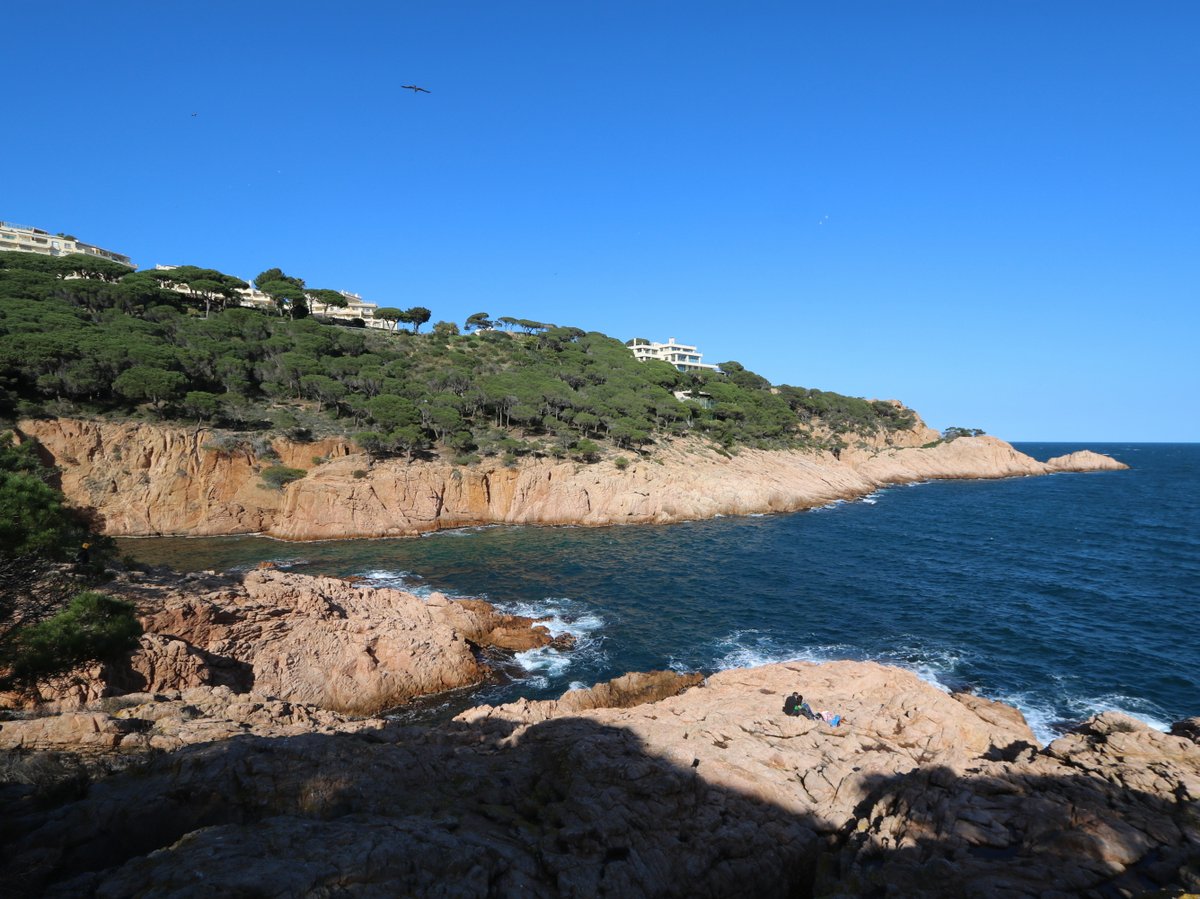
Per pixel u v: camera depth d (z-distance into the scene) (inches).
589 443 3014.3
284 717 744.3
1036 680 1126.4
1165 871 383.6
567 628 1409.9
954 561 2087.8
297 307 4151.1
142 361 2495.1
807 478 3673.7
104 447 2297.0
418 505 2586.1
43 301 2856.8
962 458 5196.9
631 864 414.0
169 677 834.8
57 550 495.2
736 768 565.0
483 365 4020.7
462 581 1795.0
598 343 5236.2
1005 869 393.1
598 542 2365.9
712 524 2790.4
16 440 2129.7
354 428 2817.4
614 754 576.4
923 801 491.2
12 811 411.2
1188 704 1029.2
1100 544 2393.0
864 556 2155.5
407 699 1040.8
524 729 687.1
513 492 2790.4
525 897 357.4
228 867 318.3
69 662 485.4
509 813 475.8
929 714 693.3
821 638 1353.3
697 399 4822.8
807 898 454.0
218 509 2405.3
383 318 4896.7
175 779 463.5
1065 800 473.1
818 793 543.5
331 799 460.1
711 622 1455.5
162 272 3900.1
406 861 346.9
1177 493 4104.3
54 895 305.0
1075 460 6097.4
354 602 1187.3
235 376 2815.0
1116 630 1395.2
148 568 1061.8
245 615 985.5
